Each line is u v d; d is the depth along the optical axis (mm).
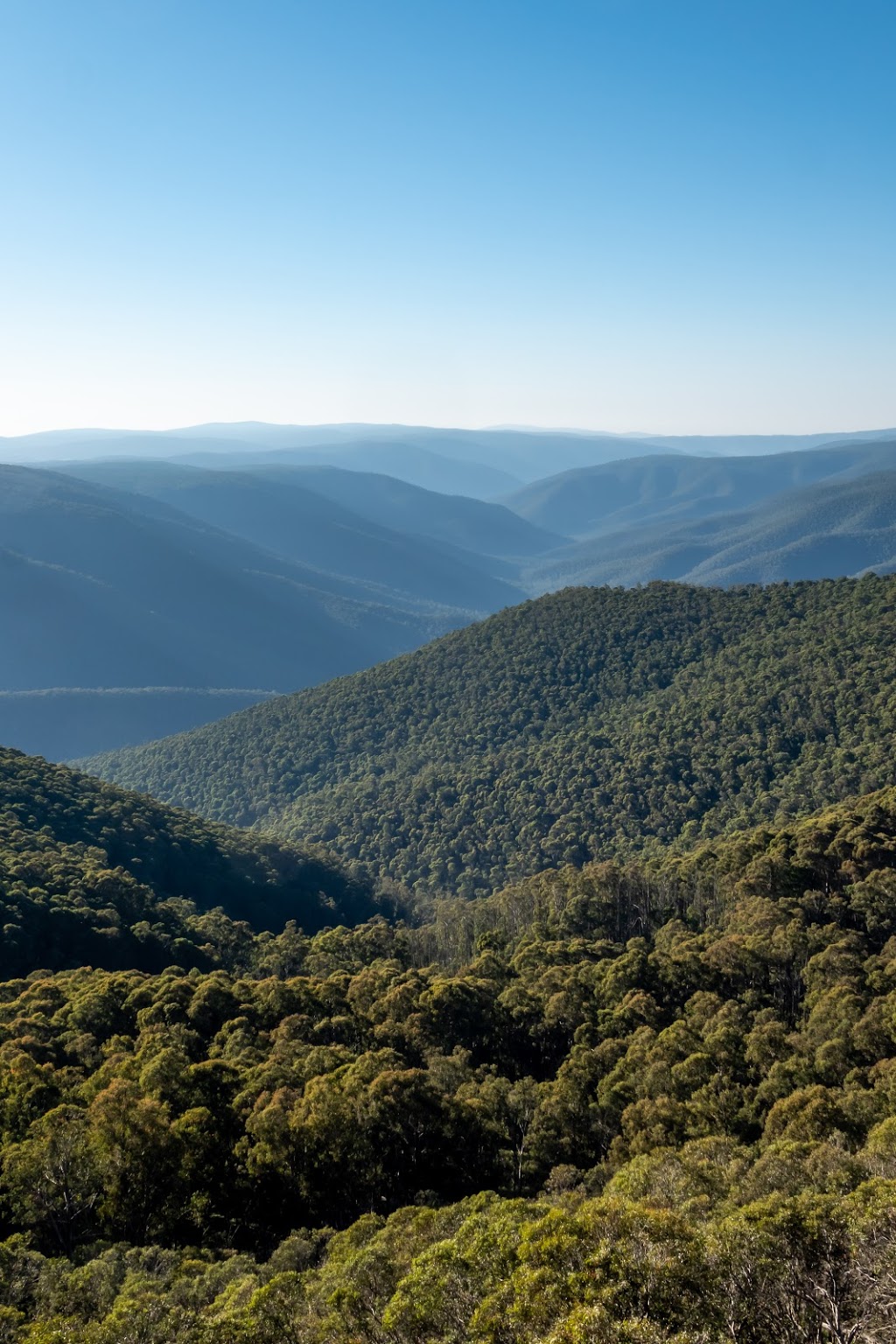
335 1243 38156
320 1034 61469
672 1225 27422
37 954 79688
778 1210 28719
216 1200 44406
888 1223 26531
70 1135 43656
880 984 61906
